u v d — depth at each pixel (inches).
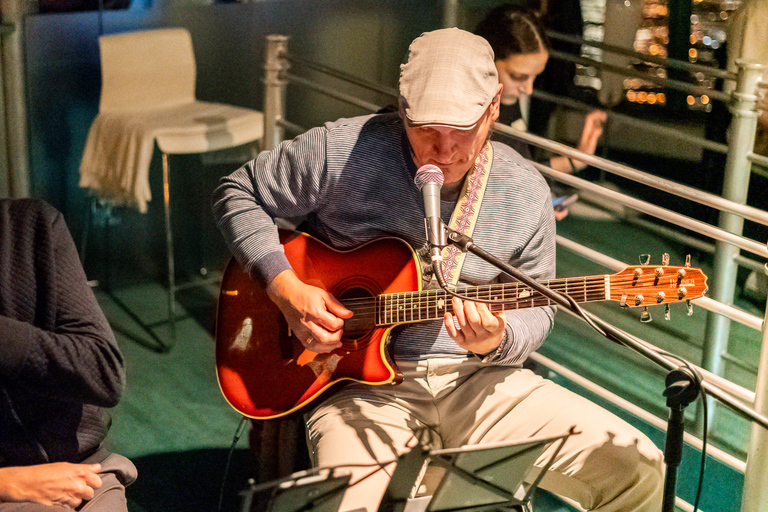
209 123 125.3
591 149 122.3
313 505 53.2
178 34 130.7
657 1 149.2
